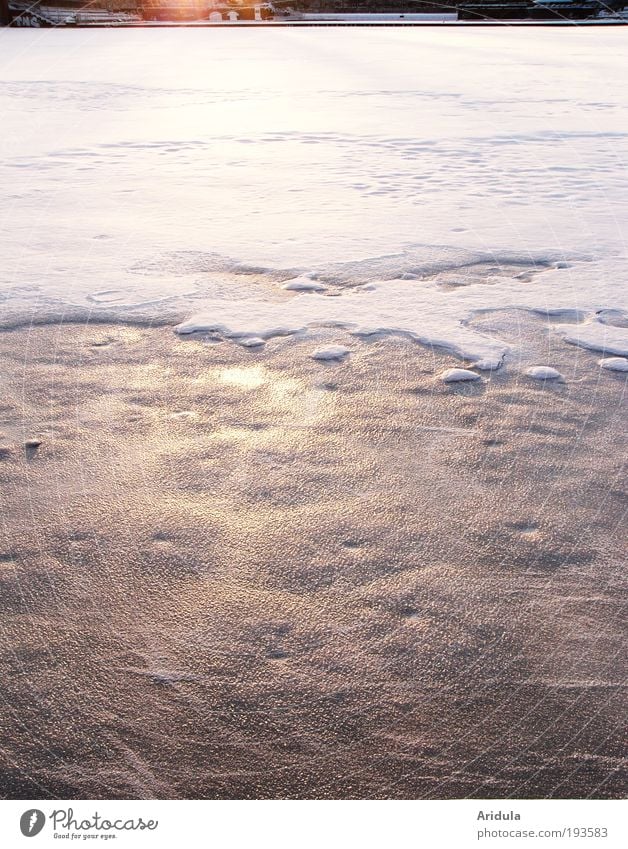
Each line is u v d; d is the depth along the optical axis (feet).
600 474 9.37
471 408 11.07
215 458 9.71
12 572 7.59
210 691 6.25
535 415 10.85
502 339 13.56
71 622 6.97
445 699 6.18
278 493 8.95
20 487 9.02
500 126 35.35
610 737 5.88
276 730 5.91
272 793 5.46
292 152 30.17
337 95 45.27
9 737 5.86
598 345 13.23
